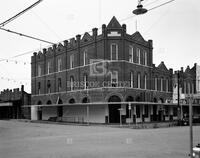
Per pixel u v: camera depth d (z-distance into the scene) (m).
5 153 12.38
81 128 29.94
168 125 35.22
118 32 38.47
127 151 12.42
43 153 12.15
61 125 36.56
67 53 45.28
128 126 32.59
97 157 10.97
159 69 46.44
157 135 20.69
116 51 38.34
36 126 34.72
